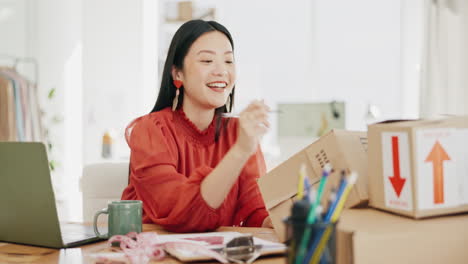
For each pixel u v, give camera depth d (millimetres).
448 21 3520
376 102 4301
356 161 934
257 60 4480
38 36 4164
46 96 4152
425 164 788
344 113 2869
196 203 1068
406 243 702
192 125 1427
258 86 4422
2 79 3123
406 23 4086
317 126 2904
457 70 3502
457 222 750
